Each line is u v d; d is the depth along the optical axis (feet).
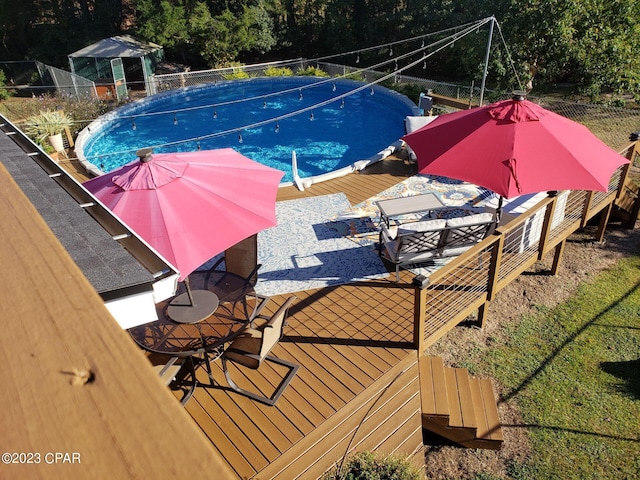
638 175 41.83
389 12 100.99
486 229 25.14
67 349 2.40
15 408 2.17
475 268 26.22
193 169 19.56
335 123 67.67
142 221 16.93
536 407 23.18
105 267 6.77
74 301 2.66
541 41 57.00
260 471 16.07
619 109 56.59
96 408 2.13
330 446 16.99
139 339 17.58
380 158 41.19
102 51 86.22
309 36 113.50
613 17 54.90
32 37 107.45
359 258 27.66
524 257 27.40
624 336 26.96
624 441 21.59
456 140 23.32
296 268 26.99
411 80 75.46
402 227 24.41
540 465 20.74
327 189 36.65
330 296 24.59
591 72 56.65
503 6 60.03
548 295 30.22
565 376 24.70
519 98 23.93
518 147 21.93
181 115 75.10
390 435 17.78
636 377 24.50
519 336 27.14
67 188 11.15
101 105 71.82
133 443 1.98
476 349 26.21
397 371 19.93
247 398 18.71
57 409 2.15
